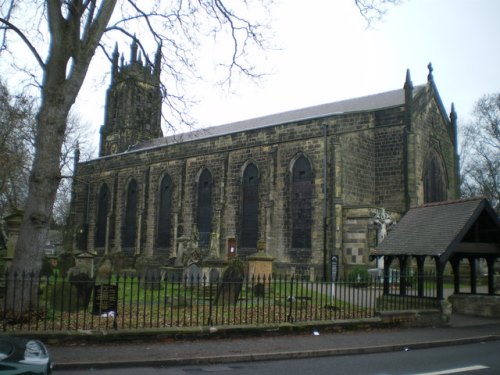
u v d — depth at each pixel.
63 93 16.64
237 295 19.19
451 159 48.41
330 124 41.47
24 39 16.75
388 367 11.73
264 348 13.42
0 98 47.25
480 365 12.02
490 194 64.50
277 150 44.56
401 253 20.50
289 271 41.56
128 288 26.67
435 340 15.30
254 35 21.06
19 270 15.59
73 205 66.25
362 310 18.61
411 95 41.53
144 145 70.38
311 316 17.36
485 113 61.81
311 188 41.78
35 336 12.89
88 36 17.22
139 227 56.88
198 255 32.28
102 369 11.23
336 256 35.53
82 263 37.19
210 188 50.47
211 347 13.41
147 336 13.84
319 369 11.47
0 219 50.22
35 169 16.22
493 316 21.38
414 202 40.22
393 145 41.97
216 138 50.12
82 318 16.19
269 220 43.91
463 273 40.22
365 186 41.94
